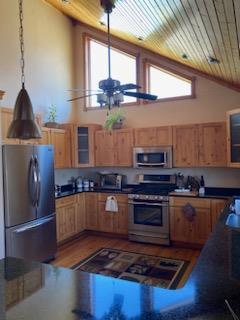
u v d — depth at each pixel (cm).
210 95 510
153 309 117
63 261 419
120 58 588
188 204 461
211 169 507
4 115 384
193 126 485
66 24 605
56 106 571
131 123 577
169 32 338
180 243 477
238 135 425
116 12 362
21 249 374
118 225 527
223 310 114
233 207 340
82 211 548
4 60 453
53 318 112
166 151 504
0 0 449
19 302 127
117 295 132
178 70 532
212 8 219
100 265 401
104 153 562
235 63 355
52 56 562
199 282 142
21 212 374
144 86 558
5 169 355
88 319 110
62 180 577
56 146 517
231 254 184
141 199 497
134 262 411
